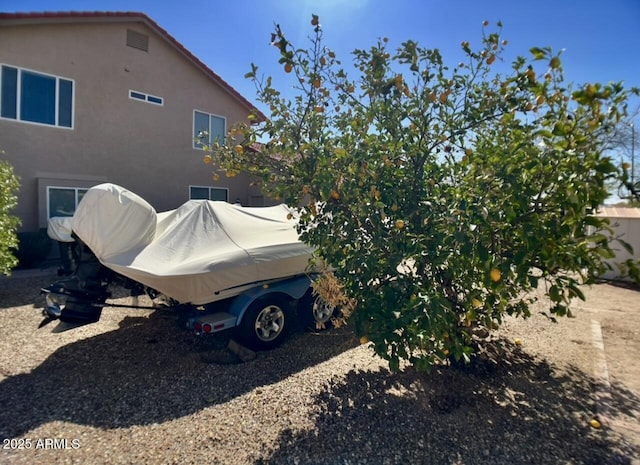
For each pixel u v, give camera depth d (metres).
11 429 2.94
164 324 5.49
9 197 6.32
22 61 9.80
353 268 3.00
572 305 6.64
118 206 4.16
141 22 11.85
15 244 6.38
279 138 3.23
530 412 3.17
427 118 3.19
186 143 13.22
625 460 2.58
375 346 2.79
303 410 3.21
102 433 2.90
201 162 13.64
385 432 2.90
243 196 14.98
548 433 2.89
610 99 2.33
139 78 11.98
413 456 2.64
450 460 2.60
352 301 3.27
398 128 3.20
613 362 4.18
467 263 2.98
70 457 2.62
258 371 4.00
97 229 4.08
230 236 4.66
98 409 3.24
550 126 2.73
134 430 2.94
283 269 4.80
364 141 3.17
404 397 3.41
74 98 10.70
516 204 2.62
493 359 4.16
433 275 3.16
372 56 3.03
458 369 3.86
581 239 2.53
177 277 3.84
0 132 9.55
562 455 2.63
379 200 3.08
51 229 8.45
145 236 4.37
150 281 3.90
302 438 2.83
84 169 10.95
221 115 14.20
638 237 8.77
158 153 12.51
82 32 10.77
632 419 3.06
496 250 2.79
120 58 11.55
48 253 9.84
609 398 3.38
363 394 3.46
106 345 4.72
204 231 4.59
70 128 10.66
